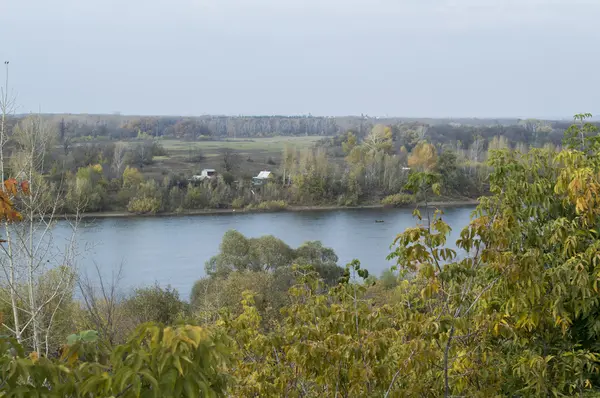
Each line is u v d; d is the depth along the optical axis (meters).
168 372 2.81
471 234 5.33
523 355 6.55
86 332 3.07
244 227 62.03
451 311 5.77
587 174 6.47
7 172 13.96
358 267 5.99
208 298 26.12
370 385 5.55
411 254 5.09
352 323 5.62
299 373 6.05
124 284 37.94
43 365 2.85
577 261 6.27
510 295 5.78
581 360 6.46
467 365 5.78
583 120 9.77
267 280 29.23
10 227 13.31
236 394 5.84
